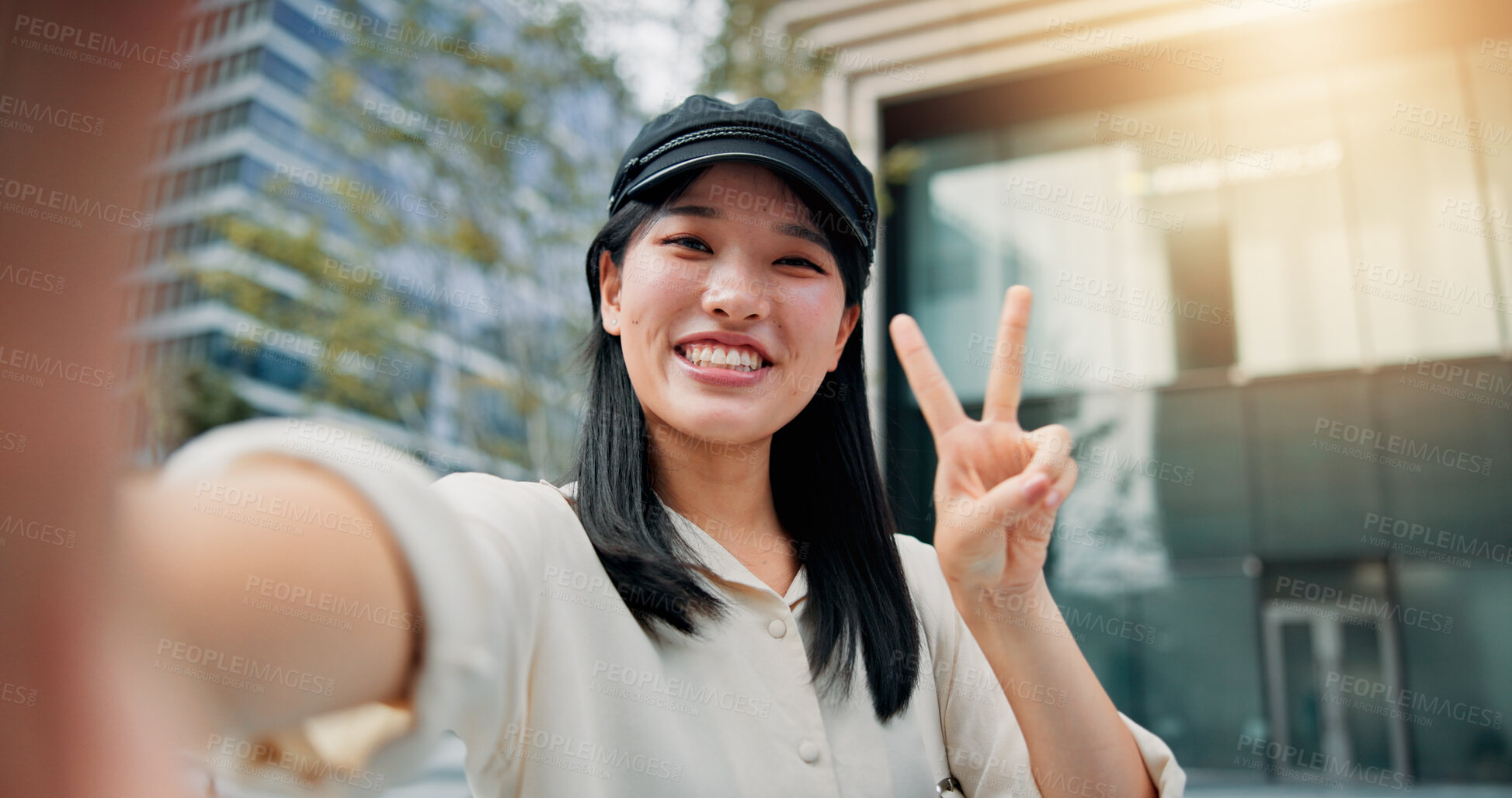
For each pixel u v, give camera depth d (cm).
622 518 110
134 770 23
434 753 27
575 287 755
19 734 22
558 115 747
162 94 24
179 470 24
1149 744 119
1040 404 1000
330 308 739
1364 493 902
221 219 707
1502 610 847
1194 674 921
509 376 752
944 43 930
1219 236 965
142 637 23
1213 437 952
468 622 27
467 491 92
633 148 120
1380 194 916
